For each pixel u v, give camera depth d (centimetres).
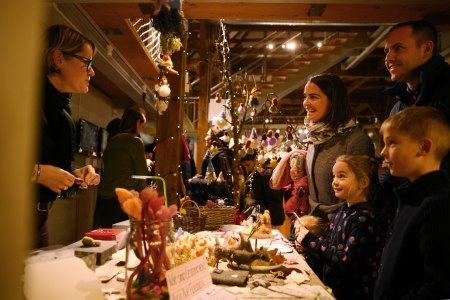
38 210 145
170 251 90
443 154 116
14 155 38
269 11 286
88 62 157
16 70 38
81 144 408
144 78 497
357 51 694
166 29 156
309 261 172
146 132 707
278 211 337
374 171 160
